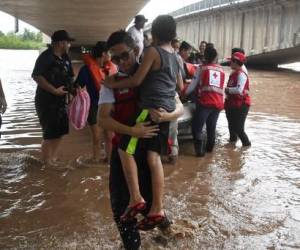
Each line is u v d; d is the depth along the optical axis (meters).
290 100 15.23
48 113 6.86
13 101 13.64
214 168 7.09
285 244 4.51
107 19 20.08
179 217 5.12
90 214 5.21
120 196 4.09
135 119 3.97
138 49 4.05
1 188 6.04
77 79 6.97
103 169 6.90
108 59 6.86
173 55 4.07
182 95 7.85
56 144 7.18
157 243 4.46
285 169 7.09
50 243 4.48
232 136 8.85
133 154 3.96
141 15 8.66
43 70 6.64
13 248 4.38
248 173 6.84
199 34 42.00
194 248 4.39
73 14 18.36
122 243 4.46
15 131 9.44
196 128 7.69
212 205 5.51
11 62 36.09
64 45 6.77
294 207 5.49
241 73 8.23
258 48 31.95
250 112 12.45
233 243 4.50
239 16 34.28
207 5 39.56
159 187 4.01
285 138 9.29
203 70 7.63
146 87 3.95
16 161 7.21
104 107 3.99
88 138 9.01
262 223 5.00
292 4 28.08
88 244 4.45
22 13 18.75
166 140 4.07
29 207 5.41
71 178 6.48
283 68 34.59
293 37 28.27
